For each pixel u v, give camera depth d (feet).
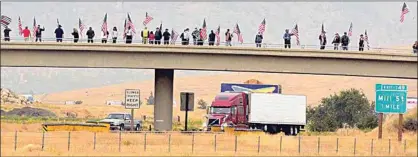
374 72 335.47
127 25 335.06
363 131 412.36
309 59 334.65
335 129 469.16
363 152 257.75
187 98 342.23
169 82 339.98
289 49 332.39
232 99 363.15
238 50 331.36
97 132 304.50
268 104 374.22
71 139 280.31
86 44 327.06
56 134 296.51
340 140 305.53
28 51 326.44
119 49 327.67
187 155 231.91
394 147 279.08
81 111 652.07
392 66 335.67
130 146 261.24
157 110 339.77
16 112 612.29
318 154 244.01
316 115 535.19
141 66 330.13
